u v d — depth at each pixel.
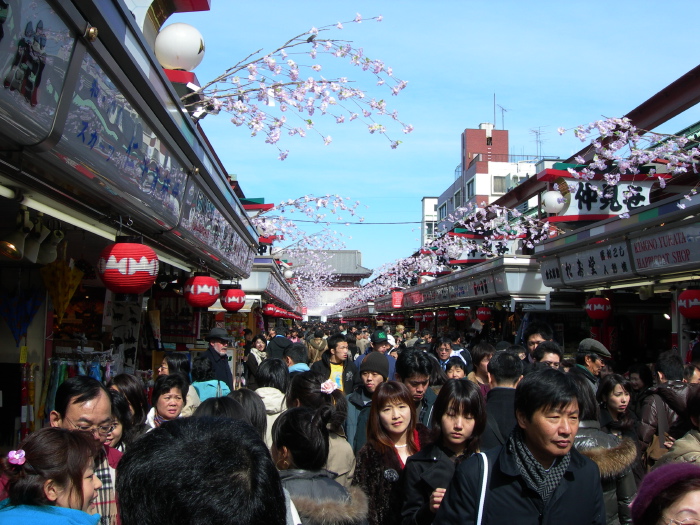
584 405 4.34
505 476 3.07
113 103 4.65
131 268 5.56
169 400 5.20
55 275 6.28
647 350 15.14
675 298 11.80
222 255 10.49
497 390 5.31
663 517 2.25
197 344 11.41
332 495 3.38
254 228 14.04
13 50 3.20
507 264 17.41
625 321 15.47
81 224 5.27
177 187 6.90
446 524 3.11
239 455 1.90
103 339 8.65
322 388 5.28
